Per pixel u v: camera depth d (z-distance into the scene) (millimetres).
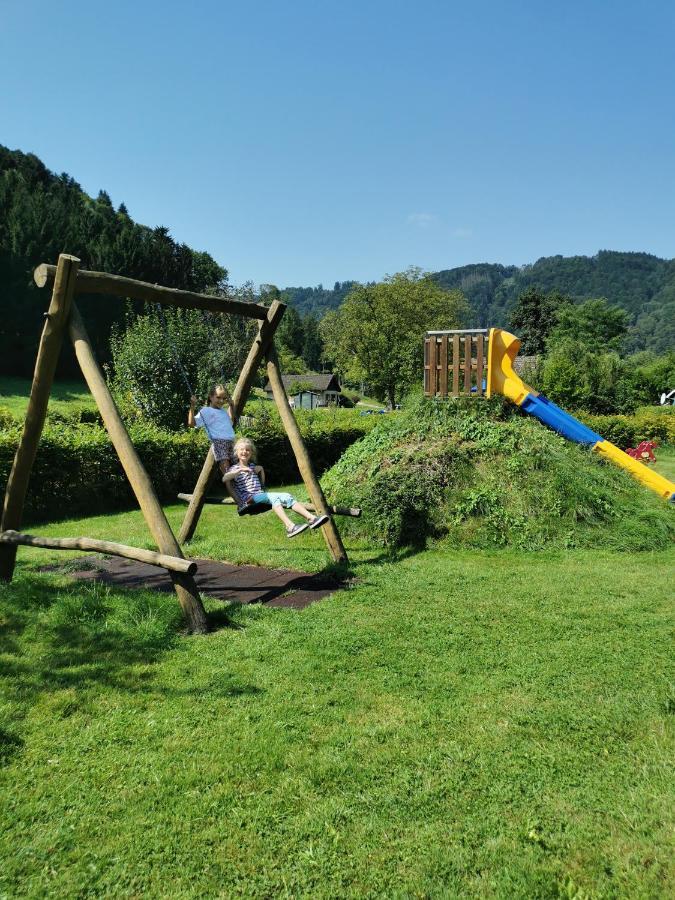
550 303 92938
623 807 2791
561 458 8648
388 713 3629
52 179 79125
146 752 3232
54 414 17469
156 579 6496
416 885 2377
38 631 4746
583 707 3680
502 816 2752
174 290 5871
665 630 4918
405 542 8023
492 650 4527
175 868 2471
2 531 5938
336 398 85250
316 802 2852
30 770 3070
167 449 12242
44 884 2383
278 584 6320
